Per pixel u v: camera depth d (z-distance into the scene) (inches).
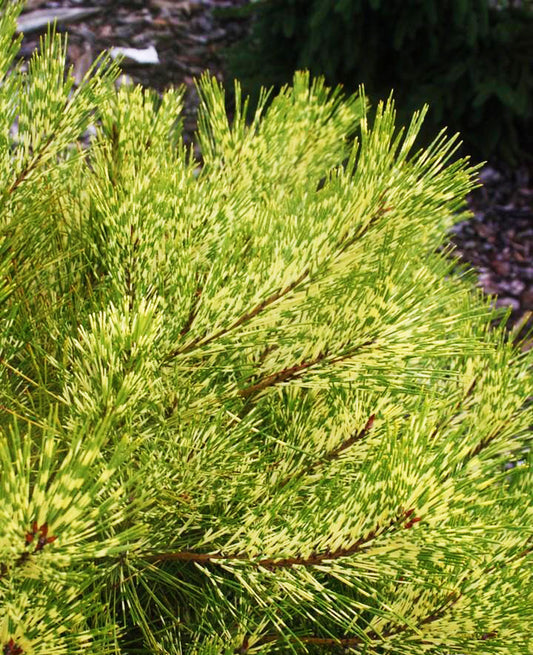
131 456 43.1
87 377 41.3
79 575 33.3
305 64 145.6
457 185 43.1
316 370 44.8
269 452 50.1
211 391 46.3
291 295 42.7
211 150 56.7
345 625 43.2
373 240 44.0
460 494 40.7
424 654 46.5
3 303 46.4
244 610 45.9
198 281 43.5
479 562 46.8
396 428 43.5
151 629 49.2
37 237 48.5
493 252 148.9
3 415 44.3
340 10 133.0
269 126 55.0
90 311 46.8
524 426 54.4
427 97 145.9
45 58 46.6
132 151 52.6
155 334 40.8
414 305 44.1
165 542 44.9
